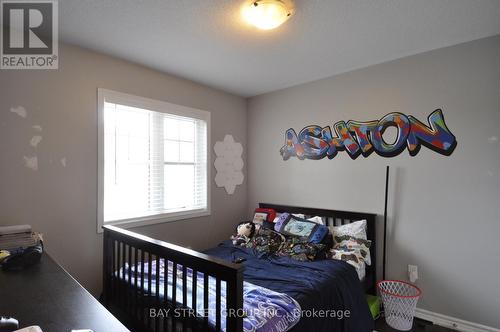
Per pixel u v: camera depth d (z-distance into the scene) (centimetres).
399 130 248
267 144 347
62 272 139
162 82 274
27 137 194
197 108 308
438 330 217
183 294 137
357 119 273
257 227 299
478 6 167
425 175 235
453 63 222
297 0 160
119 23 186
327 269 210
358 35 204
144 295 162
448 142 224
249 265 223
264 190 350
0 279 129
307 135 310
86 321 94
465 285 215
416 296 216
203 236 313
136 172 260
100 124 228
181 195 298
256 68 269
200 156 318
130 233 173
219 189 332
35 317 96
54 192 205
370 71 265
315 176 304
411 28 194
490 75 207
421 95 237
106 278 194
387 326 225
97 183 227
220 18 180
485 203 208
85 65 221
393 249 250
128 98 246
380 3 164
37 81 198
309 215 301
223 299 150
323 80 297
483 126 209
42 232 200
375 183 262
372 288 255
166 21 184
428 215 233
